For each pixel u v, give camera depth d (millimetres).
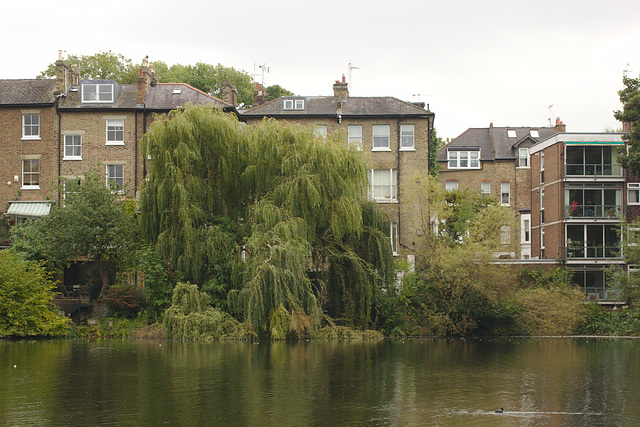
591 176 53594
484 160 67125
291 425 17734
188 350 31656
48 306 39469
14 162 48688
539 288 45344
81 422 17828
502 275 43281
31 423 17734
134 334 37562
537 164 60812
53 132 48594
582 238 53531
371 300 38625
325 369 26250
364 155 40438
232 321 36094
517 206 66438
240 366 26672
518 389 22891
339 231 36281
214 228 36438
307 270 36562
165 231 36312
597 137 54062
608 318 44594
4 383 22953
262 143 37312
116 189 42188
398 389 22578
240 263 35906
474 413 19328
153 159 37031
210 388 22203
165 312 36250
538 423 18328
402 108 51000
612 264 47688
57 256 39906
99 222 39938
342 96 51688
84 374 24641
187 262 36000
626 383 24109
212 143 37719
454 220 46812
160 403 20031
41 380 23469
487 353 32406
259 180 37438
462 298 42312
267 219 34812
